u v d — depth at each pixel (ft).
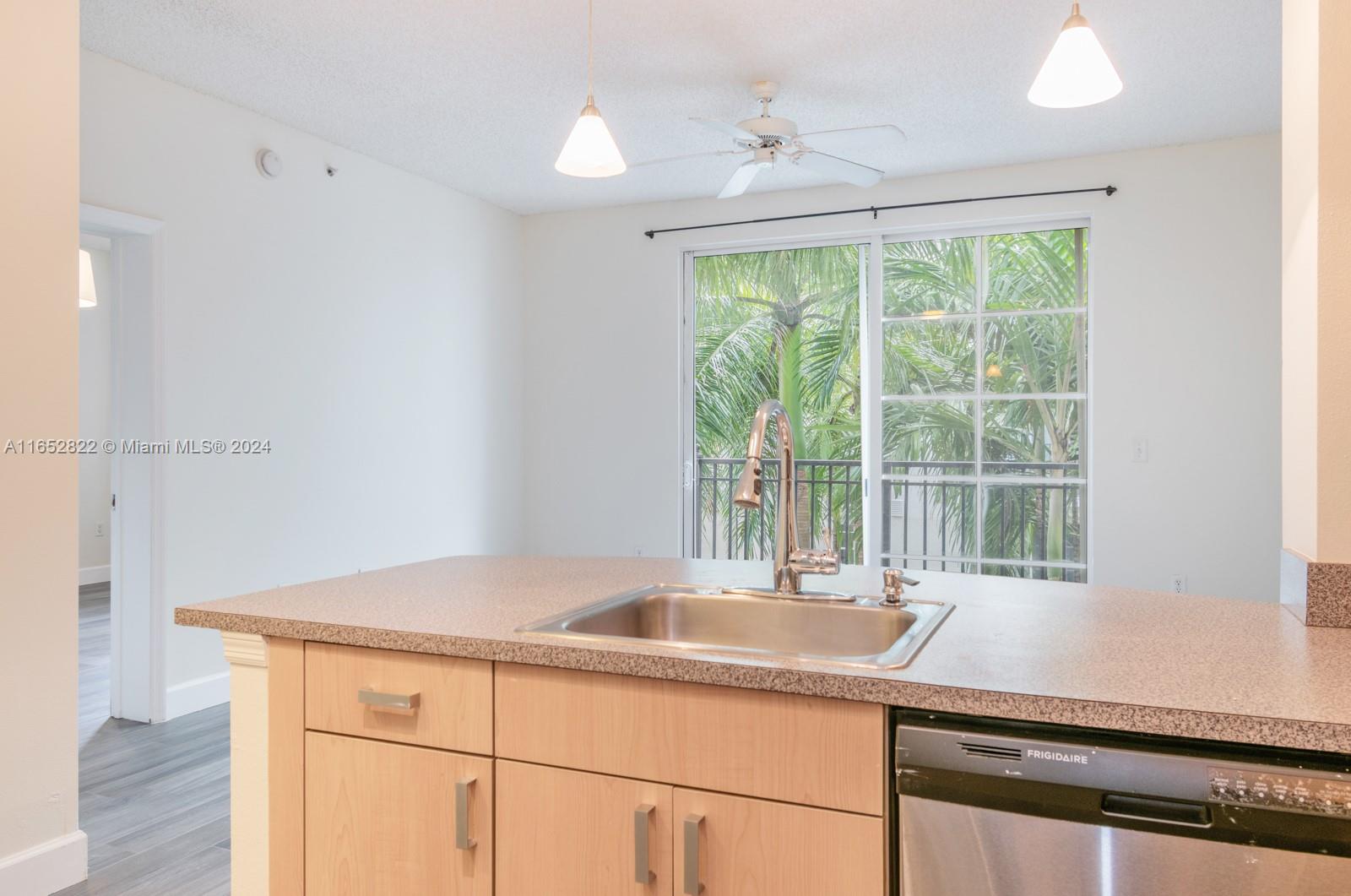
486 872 4.53
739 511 17.53
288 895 5.05
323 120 13.12
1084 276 15.03
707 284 17.71
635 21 9.84
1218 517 13.99
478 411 17.70
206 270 12.14
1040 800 3.43
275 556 13.23
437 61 10.95
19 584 7.07
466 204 17.29
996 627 4.80
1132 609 5.32
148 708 11.69
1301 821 3.11
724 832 4.02
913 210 15.67
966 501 15.81
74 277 7.48
